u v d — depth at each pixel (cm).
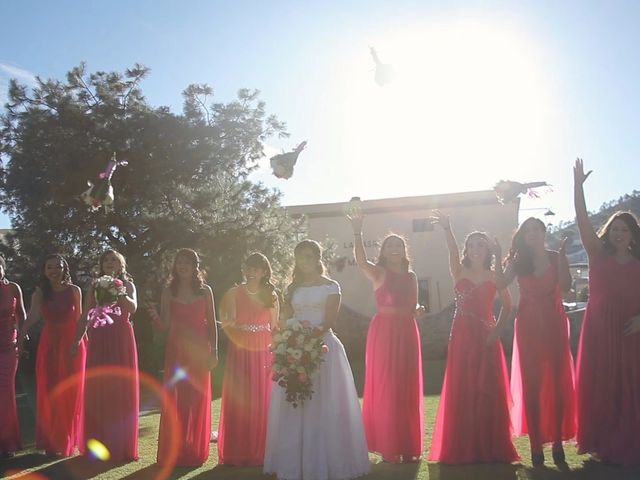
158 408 1028
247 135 1620
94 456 603
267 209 1583
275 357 511
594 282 557
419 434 583
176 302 605
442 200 1978
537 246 566
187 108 1580
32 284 1479
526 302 563
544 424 554
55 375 646
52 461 609
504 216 1950
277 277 1484
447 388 569
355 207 618
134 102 1544
